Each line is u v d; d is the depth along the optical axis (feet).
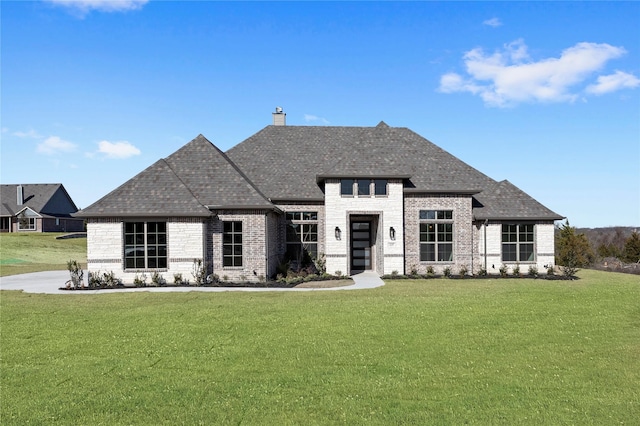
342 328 41.04
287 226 85.05
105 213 69.21
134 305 52.49
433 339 37.68
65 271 100.07
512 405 25.38
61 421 23.89
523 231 85.76
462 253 82.79
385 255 80.69
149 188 73.36
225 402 25.95
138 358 33.53
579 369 30.86
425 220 82.53
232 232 73.31
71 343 37.35
